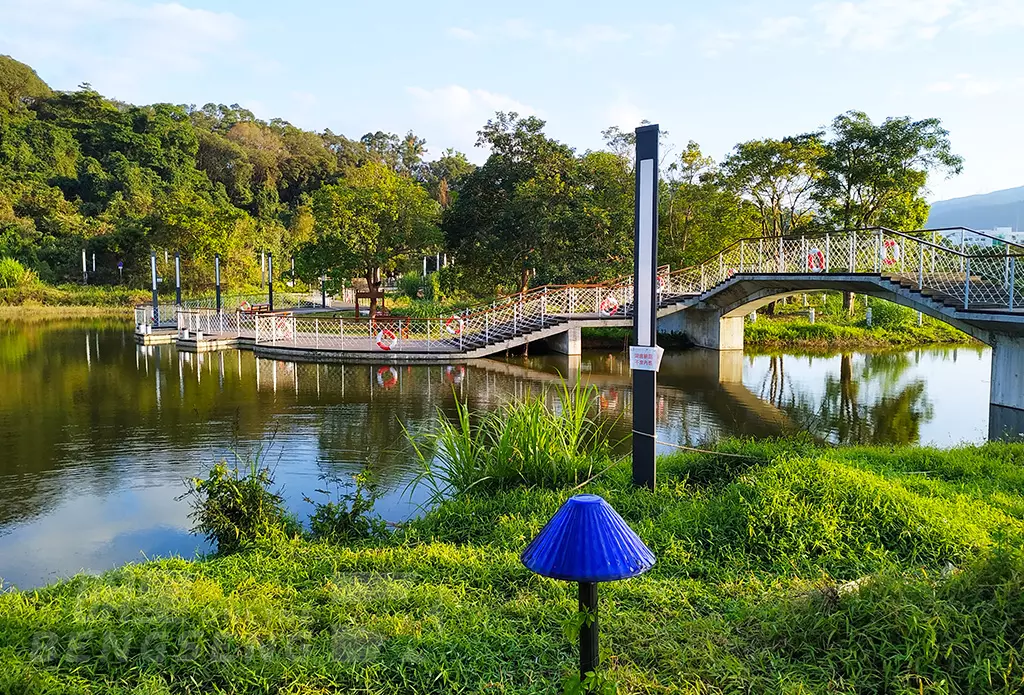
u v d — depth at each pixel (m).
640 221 5.34
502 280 23.08
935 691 2.27
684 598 3.30
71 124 55.81
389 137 76.88
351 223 21.80
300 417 9.98
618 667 2.62
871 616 2.70
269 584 3.62
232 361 16.31
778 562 3.81
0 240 41.06
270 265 24.97
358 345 17.64
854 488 4.47
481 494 5.51
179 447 8.20
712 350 19.12
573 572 1.76
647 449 5.45
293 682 2.57
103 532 5.45
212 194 56.38
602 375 14.54
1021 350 10.59
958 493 5.11
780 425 9.87
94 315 33.38
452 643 2.84
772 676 2.52
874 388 13.20
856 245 13.73
